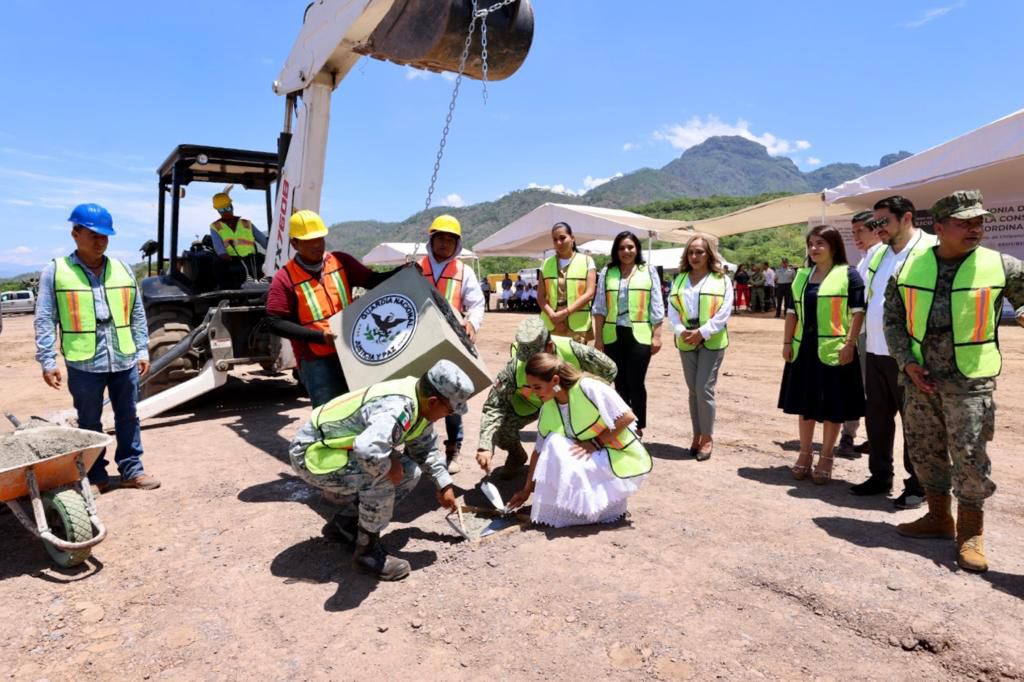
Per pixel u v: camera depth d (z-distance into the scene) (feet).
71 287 14.84
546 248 104.53
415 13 15.64
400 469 11.14
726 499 14.62
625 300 18.31
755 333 53.31
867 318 14.69
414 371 13.35
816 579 10.56
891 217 14.01
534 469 13.44
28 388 33.30
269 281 24.82
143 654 9.05
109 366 15.38
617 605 9.94
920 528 12.19
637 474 13.19
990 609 9.53
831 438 15.56
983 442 10.76
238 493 15.80
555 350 14.80
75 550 11.26
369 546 11.26
